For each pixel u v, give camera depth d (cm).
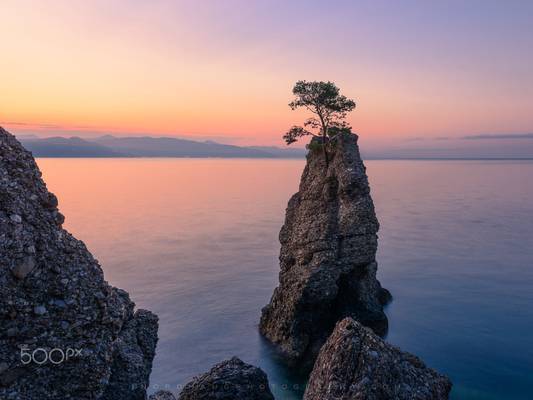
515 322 6050
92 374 1383
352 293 5081
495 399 4034
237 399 2217
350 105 5350
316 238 5006
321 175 5331
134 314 2319
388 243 11612
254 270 9069
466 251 10612
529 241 11819
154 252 10738
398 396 1669
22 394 1270
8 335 1267
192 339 5484
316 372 1884
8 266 1279
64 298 1356
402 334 5616
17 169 1412
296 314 4828
